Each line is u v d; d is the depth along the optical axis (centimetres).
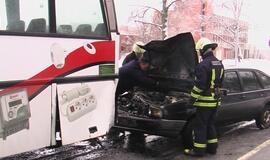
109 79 589
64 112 521
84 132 553
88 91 555
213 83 676
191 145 702
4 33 453
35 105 486
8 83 454
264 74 920
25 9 480
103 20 580
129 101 727
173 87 763
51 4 508
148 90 791
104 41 577
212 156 695
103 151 704
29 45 479
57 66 510
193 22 2609
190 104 689
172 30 2553
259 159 679
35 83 484
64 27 525
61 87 516
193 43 694
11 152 463
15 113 462
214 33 2819
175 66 754
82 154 679
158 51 762
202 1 2631
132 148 730
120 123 708
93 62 561
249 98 845
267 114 920
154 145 756
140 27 2447
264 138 830
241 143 788
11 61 459
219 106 745
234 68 839
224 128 926
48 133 507
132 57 828
